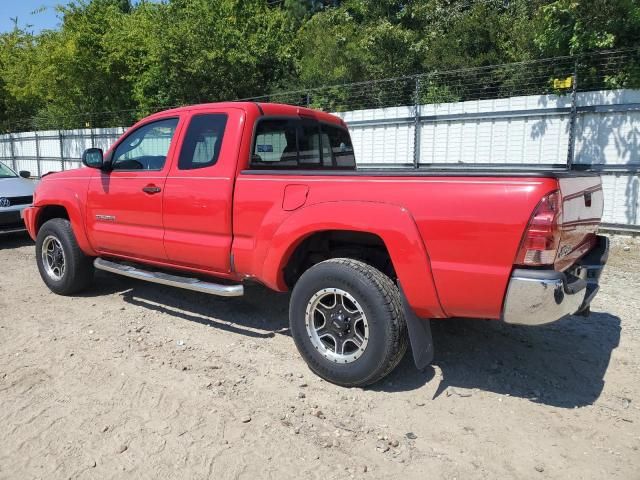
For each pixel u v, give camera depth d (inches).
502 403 142.0
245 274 170.1
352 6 767.7
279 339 184.5
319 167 206.1
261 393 146.8
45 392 147.7
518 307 123.4
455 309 132.3
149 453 120.6
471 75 538.9
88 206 213.2
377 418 134.7
